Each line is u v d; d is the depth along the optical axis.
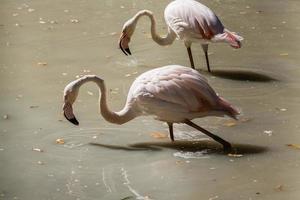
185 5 13.55
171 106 10.59
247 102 12.45
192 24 13.31
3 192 9.59
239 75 13.76
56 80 13.56
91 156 10.62
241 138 11.08
